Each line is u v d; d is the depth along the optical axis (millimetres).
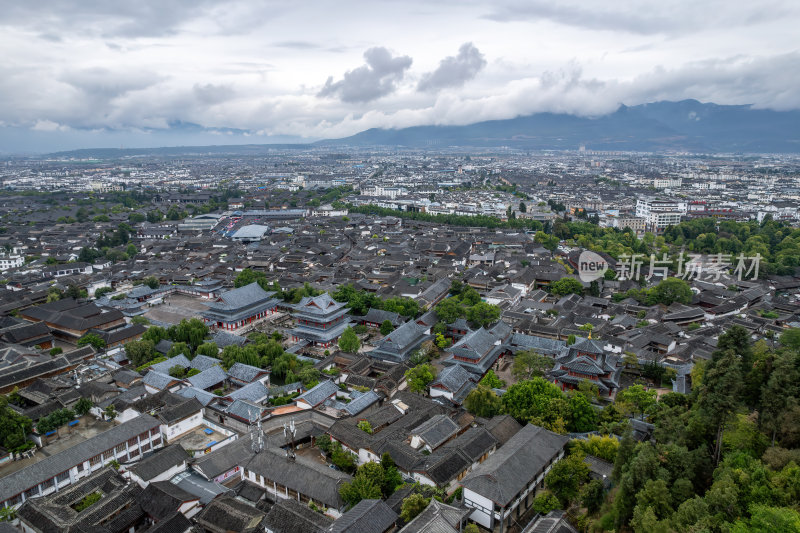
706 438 83500
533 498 93312
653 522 66188
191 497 92188
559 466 89375
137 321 184875
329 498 90375
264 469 97938
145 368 144625
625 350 159375
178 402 124250
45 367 142000
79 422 124250
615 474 85500
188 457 106188
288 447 112250
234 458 104688
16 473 94125
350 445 104438
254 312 190875
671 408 102938
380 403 131000
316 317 171625
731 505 66000
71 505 91250
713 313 197500
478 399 119625
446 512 79062
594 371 129000
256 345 157500
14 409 123062
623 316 188875
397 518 81000
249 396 129875
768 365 86062
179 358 149875
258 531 83000
